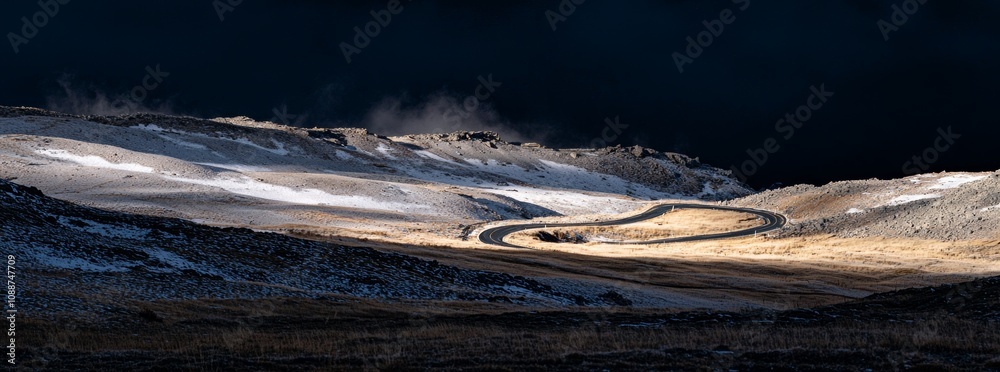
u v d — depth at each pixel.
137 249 59.16
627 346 30.05
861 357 26.11
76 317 39.31
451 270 72.31
